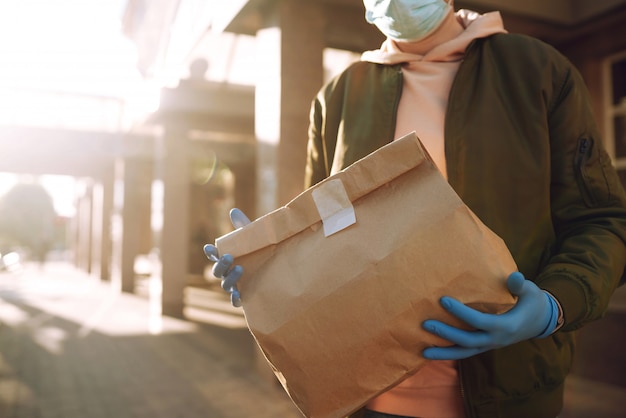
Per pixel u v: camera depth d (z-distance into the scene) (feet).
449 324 2.95
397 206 3.14
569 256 3.40
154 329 26.40
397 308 2.97
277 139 15.58
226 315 31.81
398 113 4.33
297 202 3.32
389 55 4.42
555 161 3.83
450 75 4.22
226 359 19.62
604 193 3.71
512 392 3.63
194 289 48.75
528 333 2.87
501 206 3.74
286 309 3.13
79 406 14.23
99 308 35.14
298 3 15.81
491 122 3.84
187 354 20.52
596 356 14.51
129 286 46.75
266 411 13.58
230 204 63.93
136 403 14.42
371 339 3.01
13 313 32.55
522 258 3.67
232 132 33.73
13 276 71.97
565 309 3.08
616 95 16.19
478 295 2.90
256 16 17.19
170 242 31.83
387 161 3.17
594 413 11.87
